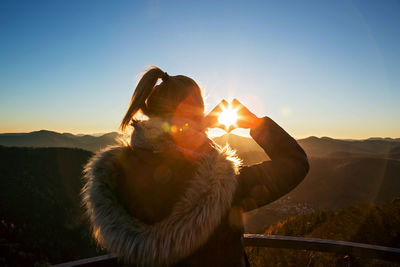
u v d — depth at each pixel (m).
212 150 0.80
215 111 0.91
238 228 0.75
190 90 0.87
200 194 0.72
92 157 0.90
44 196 75.25
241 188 0.73
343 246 2.00
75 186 86.31
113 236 0.80
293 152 0.80
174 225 0.73
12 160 90.38
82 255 50.81
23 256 33.12
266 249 3.25
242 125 0.91
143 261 0.77
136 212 0.78
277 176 0.72
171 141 0.79
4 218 55.09
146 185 0.78
